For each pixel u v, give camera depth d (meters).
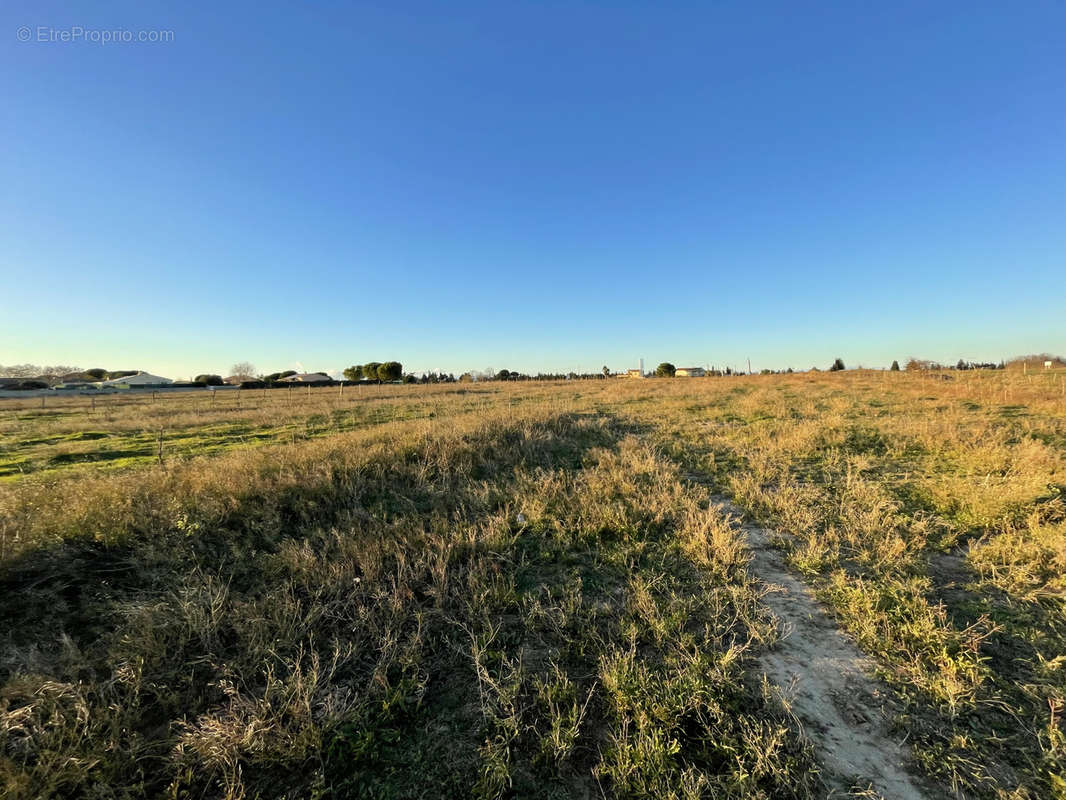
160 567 4.14
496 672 3.08
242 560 4.42
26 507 4.68
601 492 6.47
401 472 7.20
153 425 13.83
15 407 24.08
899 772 2.35
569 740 2.49
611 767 2.33
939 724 2.61
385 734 2.61
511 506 6.13
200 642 3.25
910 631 3.31
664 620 3.54
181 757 2.38
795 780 2.23
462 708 2.83
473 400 22.83
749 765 2.34
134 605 3.50
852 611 3.63
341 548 4.63
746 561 4.52
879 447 9.11
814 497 6.26
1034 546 4.39
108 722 2.52
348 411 17.31
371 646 3.31
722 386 28.84
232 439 11.34
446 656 3.28
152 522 4.63
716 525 5.24
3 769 2.13
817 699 2.83
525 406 17.06
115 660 2.97
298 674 2.76
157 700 2.77
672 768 2.30
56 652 3.09
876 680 2.97
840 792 2.23
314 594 3.84
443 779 2.37
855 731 2.59
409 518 5.63
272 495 5.71
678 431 11.70
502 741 2.54
